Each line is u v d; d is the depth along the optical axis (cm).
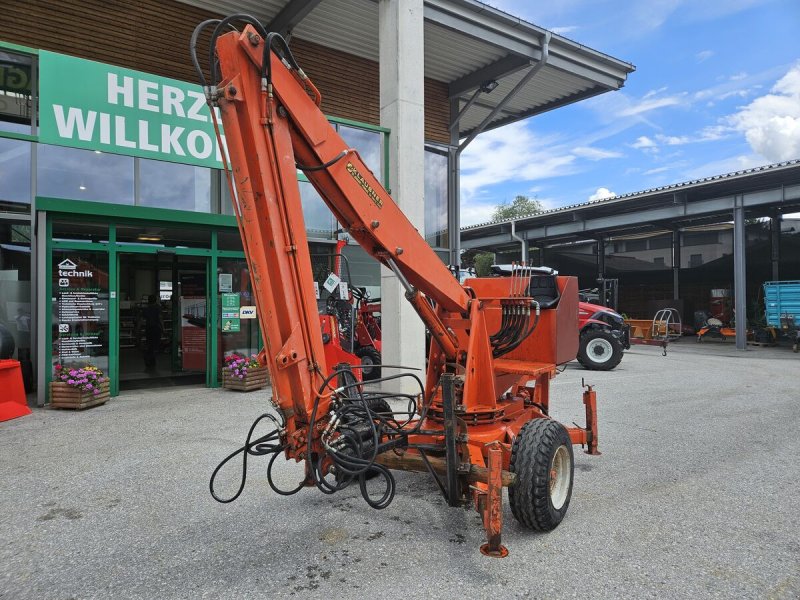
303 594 261
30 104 689
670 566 290
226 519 348
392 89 754
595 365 1103
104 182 744
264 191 261
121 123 719
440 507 369
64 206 691
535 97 1337
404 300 735
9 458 473
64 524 341
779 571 286
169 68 945
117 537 323
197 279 937
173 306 1026
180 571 284
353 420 316
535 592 263
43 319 683
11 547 311
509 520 351
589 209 1773
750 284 2036
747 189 1508
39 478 421
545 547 311
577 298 482
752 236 2042
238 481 417
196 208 812
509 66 1165
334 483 416
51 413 646
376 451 290
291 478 426
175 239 816
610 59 1114
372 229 311
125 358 1166
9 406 624
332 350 730
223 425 588
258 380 812
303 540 319
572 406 712
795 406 720
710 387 880
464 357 388
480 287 473
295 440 276
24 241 718
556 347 432
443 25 917
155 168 779
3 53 670
